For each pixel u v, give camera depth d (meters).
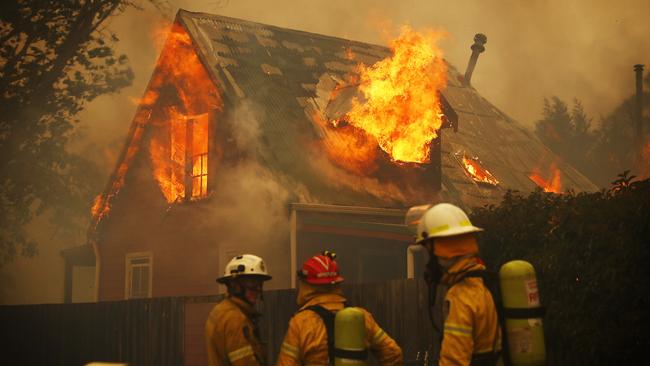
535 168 20.03
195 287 16.67
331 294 4.84
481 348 3.79
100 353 12.39
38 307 13.70
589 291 5.69
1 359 14.10
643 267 5.42
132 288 18.45
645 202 5.49
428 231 4.01
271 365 9.66
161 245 17.72
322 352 4.67
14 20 16.52
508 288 3.82
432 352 7.67
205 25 17.69
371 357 8.44
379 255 15.47
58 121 17.94
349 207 14.90
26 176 17.72
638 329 5.38
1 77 16.81
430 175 16.73
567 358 6.07
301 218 14.48
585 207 5.94
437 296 7.66
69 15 17.17
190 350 10.98
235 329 5.03
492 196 17.53
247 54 17.53
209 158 16.56
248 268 5.23
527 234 6.38
